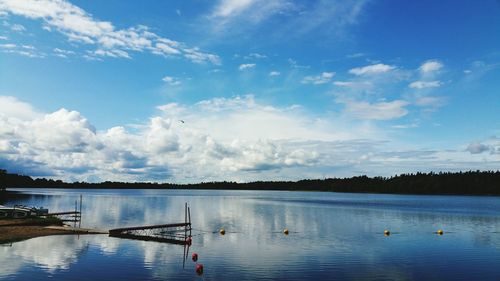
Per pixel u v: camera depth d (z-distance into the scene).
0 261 29.69
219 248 37.06
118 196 180.00
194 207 101.25
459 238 45.88
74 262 30.05
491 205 120.44
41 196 155.50
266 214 78.44
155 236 43.06
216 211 86.81
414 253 35.66
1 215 58.06
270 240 42.50
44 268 28.02
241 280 25.67
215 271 27.98
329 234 47.91
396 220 67.25
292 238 44.16
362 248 37.78
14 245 36.09
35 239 39.53
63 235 42.34
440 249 37.97
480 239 45.16
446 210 94.19
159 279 25.70
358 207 105.62
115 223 58.91
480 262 32.16
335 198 182.50
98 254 33.06
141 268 28.58
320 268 29.22
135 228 45.41
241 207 103.00
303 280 25.91
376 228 55.00
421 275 27.84
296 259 32.16
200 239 43.06
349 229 53.31
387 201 149.88
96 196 173.00
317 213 81.75
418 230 53.25
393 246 39.34
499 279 27.11
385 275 27.58
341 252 35.56
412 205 118.56
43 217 58.19
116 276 26.28
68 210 83.81
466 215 79.00
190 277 26.28
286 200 152.75
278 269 28.70
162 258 32.16
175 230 48.72
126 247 36.47
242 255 33.72
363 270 28.83
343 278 26.62
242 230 51.25
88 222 60.19
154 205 107.44
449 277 27.42
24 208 61.03
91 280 25.22
